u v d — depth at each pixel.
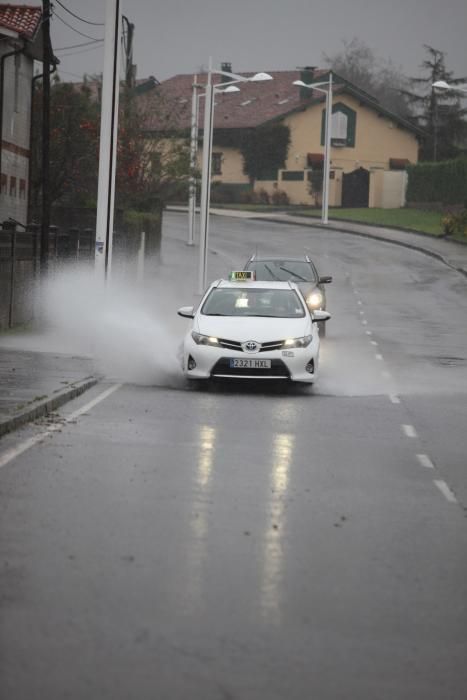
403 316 52.72
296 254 89.12
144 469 16.83
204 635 9.44
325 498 15.27
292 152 134.88
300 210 128.75
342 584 11.16
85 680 8.37
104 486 15.48
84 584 10.82
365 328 46.56
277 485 16.05
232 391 26.66
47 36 43.47
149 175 78.88
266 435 20.55
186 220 116.56
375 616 10.16
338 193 135.00
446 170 122.44
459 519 14.33
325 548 12.57
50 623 9.62
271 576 11.33
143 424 21.25
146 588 10.75
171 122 83.44
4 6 54.72
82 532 12.88
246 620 9.88
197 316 27.42
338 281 71.69
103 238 35.03
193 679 8.45
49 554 11.89
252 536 12.98
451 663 9.02
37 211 66.81
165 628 9.58
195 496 15.06
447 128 164.88
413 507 14.95
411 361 34.94
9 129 54.56
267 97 141.75
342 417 23.17
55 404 22.98
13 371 27.50
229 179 137.00
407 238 100.56
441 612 10.34
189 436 20.09
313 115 135.50
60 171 68.44
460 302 60.56
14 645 9.05
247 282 28.97
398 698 8.28
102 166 35.03
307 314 27.78
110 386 26.66
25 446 18.41
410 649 9.31
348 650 9.22
